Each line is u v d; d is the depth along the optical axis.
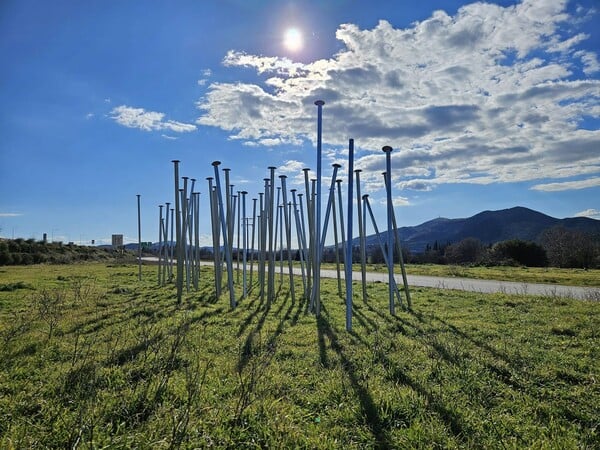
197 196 17.05
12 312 10.53
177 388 4.99
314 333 8.11
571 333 8.04
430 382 5.36
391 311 10.39
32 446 3.72
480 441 3.88
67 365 5.96
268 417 4.25
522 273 26.56
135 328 8.48
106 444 3.68
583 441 3.89
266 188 13.48
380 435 3.99
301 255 13.88
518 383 5.30
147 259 50.03
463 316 9.92
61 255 42.88
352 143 8.88
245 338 7.59
